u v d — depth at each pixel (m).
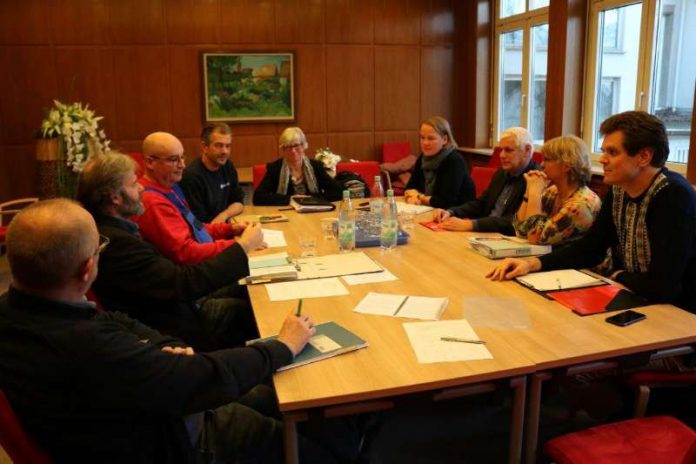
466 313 1.82
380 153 7.08
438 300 1.93
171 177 2.57
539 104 6.16
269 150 6.72
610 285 2.02
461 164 3.77
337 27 6.68
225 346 2.50
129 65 6.19
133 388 1.19
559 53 5.36
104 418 1.18
